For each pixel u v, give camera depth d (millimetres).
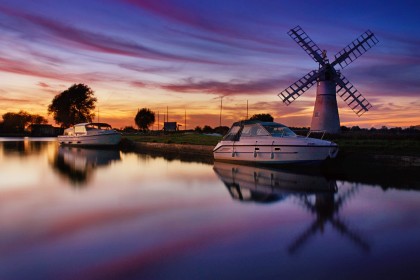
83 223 9570
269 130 21250
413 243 7695
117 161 27750
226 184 16109
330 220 9680
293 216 10227
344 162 19344
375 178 16656
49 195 13664
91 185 16062
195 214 10586
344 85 36625
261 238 8172
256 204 11883
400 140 27141
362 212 10539
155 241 8008
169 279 6031
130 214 10594
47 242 7945
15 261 6820
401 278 5926
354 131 37219
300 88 37375
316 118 36312
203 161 27172
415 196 12641
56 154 35062
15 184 16328
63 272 6316
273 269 6363
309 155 19125
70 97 85438
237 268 6449
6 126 120812
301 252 7195
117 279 6043
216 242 7910
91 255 7137
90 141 43812
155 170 21609
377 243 7734
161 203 12188
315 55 37219
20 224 9461
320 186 15008
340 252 7172
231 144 23344
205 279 5992
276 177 17766
